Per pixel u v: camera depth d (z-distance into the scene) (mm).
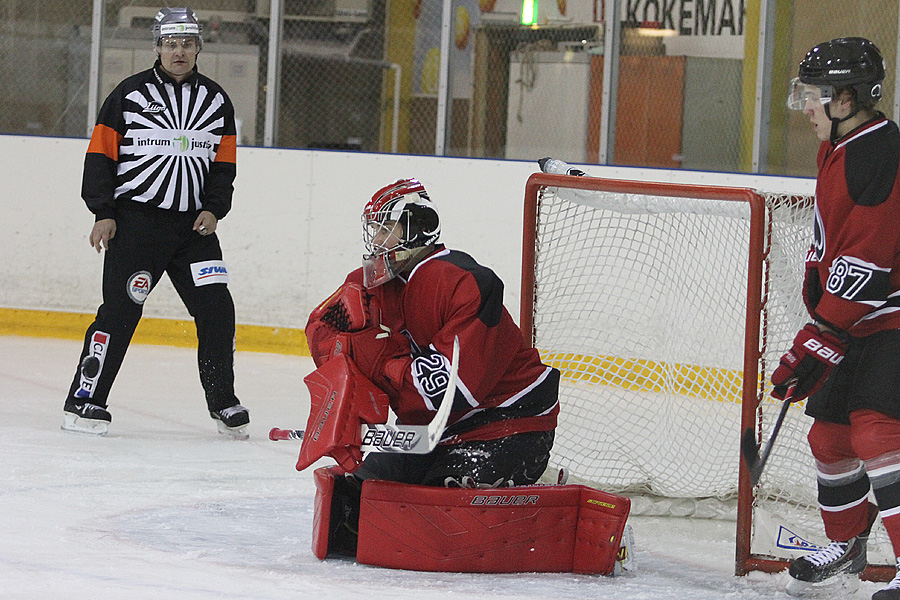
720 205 11695
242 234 27844
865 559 9898
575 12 27375
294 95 28953
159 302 28062
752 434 9852
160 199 16609
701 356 16234
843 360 9320
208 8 28969
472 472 10141
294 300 27625
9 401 19188
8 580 8836
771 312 11297
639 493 13625
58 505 12000
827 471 9758
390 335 10031
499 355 10023
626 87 27312
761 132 26516
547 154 27844
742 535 10320
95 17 29125
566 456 15219
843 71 8945
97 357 16562
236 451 15938
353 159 27312
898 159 8719
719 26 26641
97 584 8852
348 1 28484
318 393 10062
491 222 26750
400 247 9836
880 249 8648
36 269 28500
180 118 16688
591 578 9914
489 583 9492
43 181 28422
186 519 11641
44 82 29562
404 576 9617
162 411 19156
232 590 8867
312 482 13984
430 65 28219
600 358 16672
